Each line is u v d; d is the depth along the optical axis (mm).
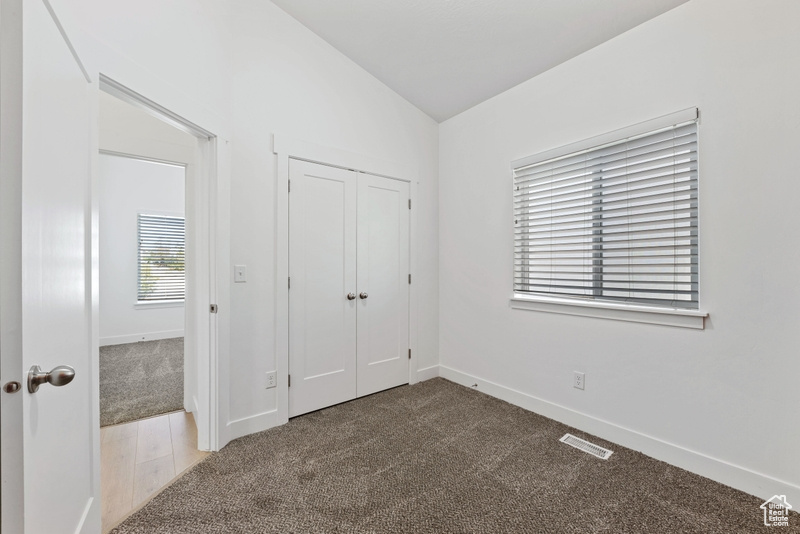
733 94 1638
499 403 2713
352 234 2775
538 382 2523
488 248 2908
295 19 2447
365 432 2246
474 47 2393
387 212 3010
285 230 2383
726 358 1676
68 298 1023
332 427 2318
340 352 2711
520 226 2691
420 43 2465
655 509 1525
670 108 1845
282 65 2381
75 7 1205
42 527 843
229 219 2102
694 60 1756
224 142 2062
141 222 4969
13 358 679
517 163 2641
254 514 1508
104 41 1335
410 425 2344
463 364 3143
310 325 2539
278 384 2346
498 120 2814
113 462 1912
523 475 1778
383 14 2281
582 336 2258
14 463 671
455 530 1416
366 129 2852
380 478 1760
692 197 1812
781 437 1528
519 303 2650
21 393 704
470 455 1969
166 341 4922
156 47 1610
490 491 1656
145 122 2580
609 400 2121
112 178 4766
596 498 1600
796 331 1492
